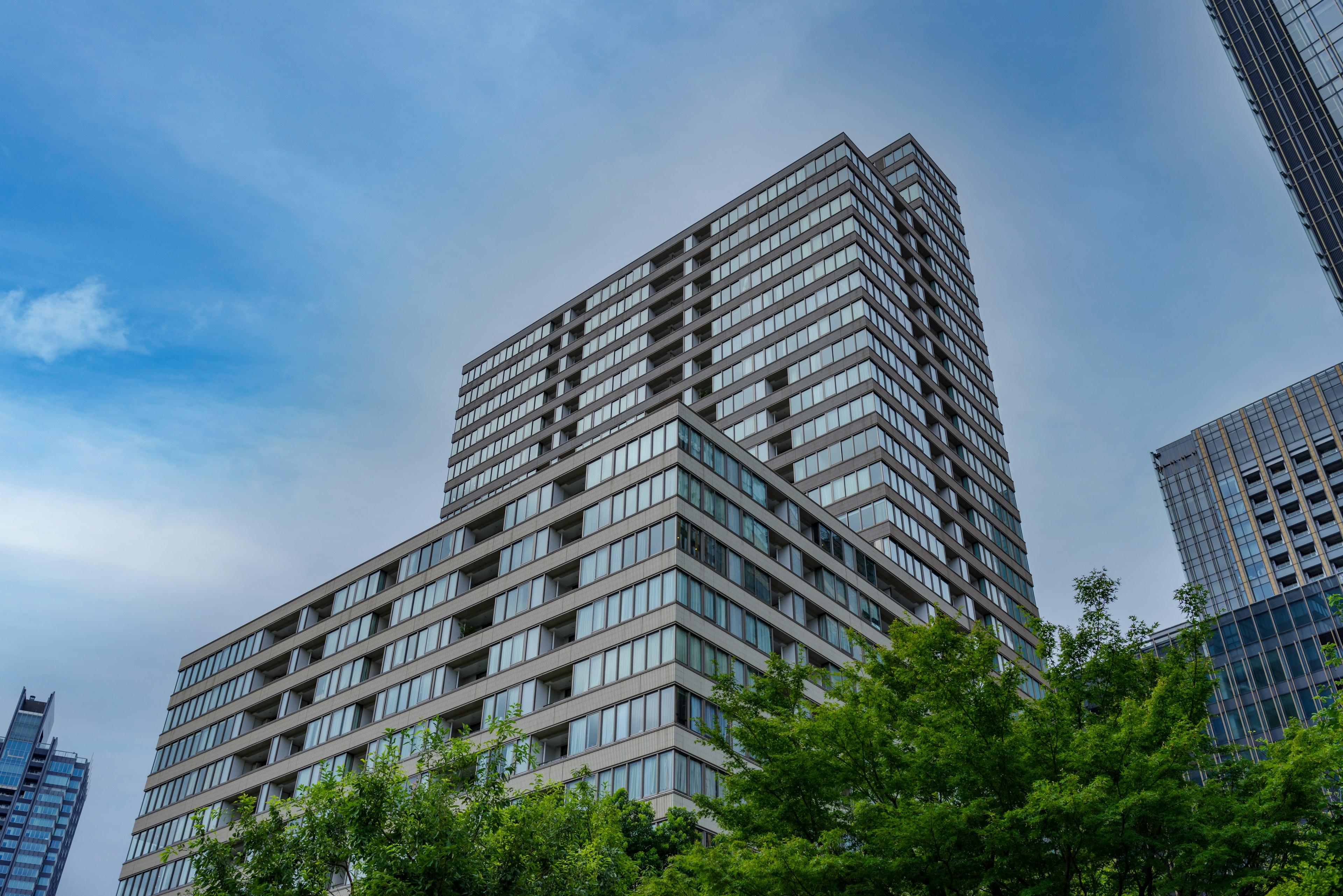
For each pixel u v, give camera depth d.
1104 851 20.53
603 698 55.78
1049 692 24.59
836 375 92.88
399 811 26.25
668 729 51.75
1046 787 19.94
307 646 78.75
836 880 21.56
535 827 27.05
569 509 65.88
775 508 68.56
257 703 79.31
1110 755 20.89
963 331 113.75
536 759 56.62
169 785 81.44
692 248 115.31
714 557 60.31
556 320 125.94
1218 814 20.36
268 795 71.56
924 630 25.98
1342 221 102.50
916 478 89.50
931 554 85.62
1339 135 105.31
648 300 114.75
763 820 24.78
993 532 98.44
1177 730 21.19
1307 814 20.89
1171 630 69.69
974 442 104.00
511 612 64.50
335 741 69.81
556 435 114.75
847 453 88.06
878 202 108.88
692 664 54.81
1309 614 100.00
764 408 95.94
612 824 31.84
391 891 24.00
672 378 107.81
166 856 27.78
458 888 25.00
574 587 63.19
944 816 20.97
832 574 69.31
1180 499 173.38
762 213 110.56
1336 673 95.44
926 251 114.50
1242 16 117.31
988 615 88.94
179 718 85.88
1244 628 104.00
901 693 26.50
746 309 104.06
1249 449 167.12
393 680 69.06
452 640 67.38
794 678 29.33
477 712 62.84
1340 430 157.25
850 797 24.53
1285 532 157.00
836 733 24.61
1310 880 19.08
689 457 62.78
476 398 130.25
